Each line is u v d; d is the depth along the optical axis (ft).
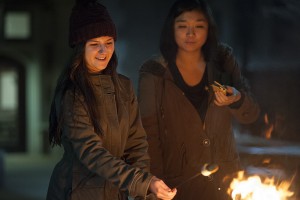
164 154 22.77
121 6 126.93
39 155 92.43
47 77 92.73
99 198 18.10
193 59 23.26
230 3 88.74
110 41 18.72
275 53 82.74
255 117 23.39
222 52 23.43
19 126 93.15
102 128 18.37
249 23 84.58
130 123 19.52
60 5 91.91
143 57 125.08
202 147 22.47
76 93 18.25
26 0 91.76
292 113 55.62
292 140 48.44
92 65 18.57
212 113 22.59
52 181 18.61
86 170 18.20
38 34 92.17
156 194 17.54
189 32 22.94
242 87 23.63
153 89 22.84
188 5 23.08
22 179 67.62
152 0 124.06
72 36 18.70
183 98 22.56
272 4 81.35
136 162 19.33
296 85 57.67
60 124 18.37
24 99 92.89
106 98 18.63
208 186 22.35
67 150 18.51
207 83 23.16
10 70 92.84
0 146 93.61
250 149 32.42
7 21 91.91
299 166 27.66
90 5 18.58
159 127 22.74
